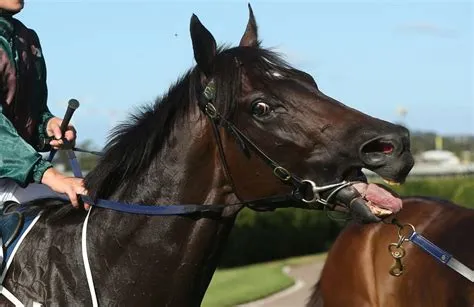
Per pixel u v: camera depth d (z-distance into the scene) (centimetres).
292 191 263
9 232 289
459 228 471
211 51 271
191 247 273
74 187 281
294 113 259
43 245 284
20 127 306
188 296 276
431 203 507
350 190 254
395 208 253
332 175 255
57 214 293
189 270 274
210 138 271
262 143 261
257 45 286
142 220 276
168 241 274
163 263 274
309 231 1886
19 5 300
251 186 268
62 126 307
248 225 1705
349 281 517
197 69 276
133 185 282
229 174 269
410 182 1966
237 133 264
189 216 273
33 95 306
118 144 287
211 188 273
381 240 504
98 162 289
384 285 494
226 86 264
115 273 276
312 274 1404
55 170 281
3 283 281
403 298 481
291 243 1838
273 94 261
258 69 265
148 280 274
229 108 264
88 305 274
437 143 5522
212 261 280
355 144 249
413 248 482
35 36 312
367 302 504
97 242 280
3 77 293
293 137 258
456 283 442
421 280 467
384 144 248
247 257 1716
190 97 275
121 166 284
